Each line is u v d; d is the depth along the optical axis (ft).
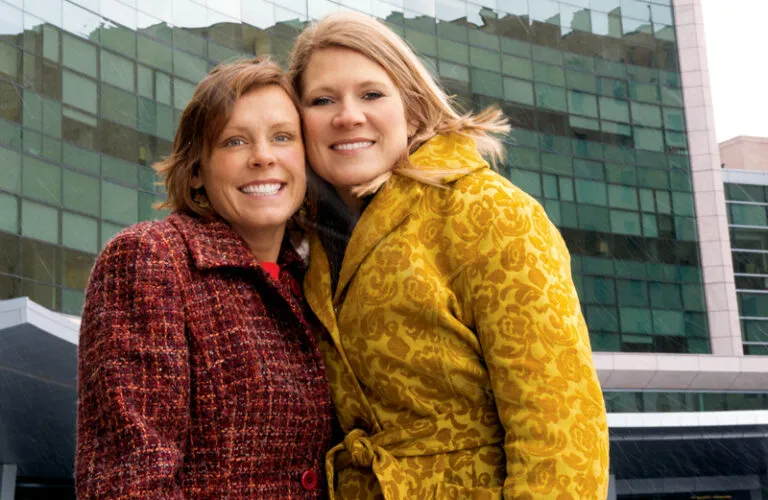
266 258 7.55
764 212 135.44
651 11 135.54
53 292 75.36
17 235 73.41
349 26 7.47
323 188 7.74
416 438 6.95
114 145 84.02
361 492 7.06
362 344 7.16
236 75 7.16
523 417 6.55
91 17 84.28
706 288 126.72
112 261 6.56
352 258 7.26
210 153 7.17
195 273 6.82
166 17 92.12
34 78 78.02
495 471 6.83
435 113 7.68
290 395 6.79
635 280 123.65
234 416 6.55
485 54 124.57
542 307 6.68
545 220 7.08
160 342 6.36
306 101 7.50
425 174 7.16
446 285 7.03
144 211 85.71
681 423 87.66
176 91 91.76
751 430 89.56
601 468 6.57
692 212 129.18
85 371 6.35
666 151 130.82
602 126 128.67
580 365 6.68
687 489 102.22
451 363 6.88
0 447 76.79
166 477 5.95
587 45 131.03
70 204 78.48
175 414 6.29
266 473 6.68
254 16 102.32
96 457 6.06
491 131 7.73
